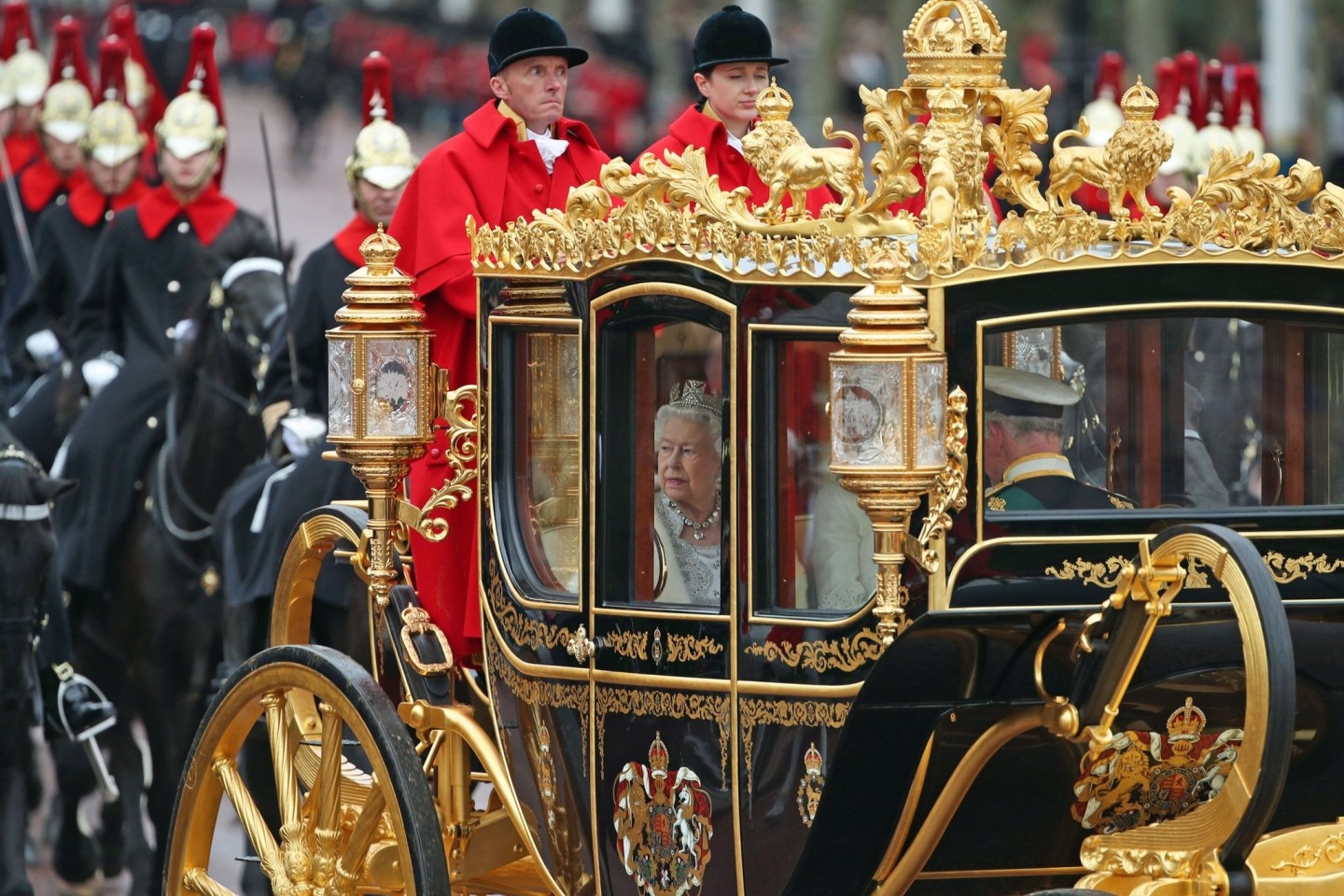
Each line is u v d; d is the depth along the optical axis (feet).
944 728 64.95
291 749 84.02
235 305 126.21
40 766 157.99
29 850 135.23
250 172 471.21
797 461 67.05
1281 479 68.18
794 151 67.00
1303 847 67.10
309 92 548.72
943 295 63.21
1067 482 65.77
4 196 178.09
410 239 89.56
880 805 65.57
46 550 108.47
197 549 125.08
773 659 66.74
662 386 70.79
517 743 77.46
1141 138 64.69
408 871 75.20
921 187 66.03
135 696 128.57
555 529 76.43
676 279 69.46
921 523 63.21
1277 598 57.72
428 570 85.35
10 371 165.17
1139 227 65.10
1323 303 66.23
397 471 80.38
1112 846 62.13
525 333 77.71
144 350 139.13
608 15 512.63
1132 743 66.59
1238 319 66.33
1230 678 65.46
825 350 66.28
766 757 67.21
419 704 80.07
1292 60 290.15
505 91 90.43
